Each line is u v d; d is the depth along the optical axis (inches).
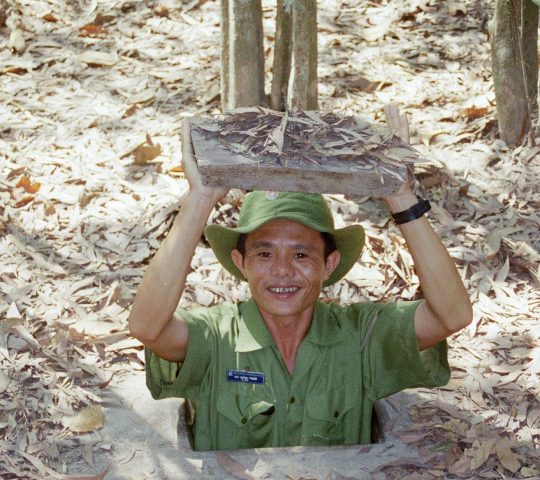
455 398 132.9
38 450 121.5
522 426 128.3
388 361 117.3
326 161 99.3
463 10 243.0
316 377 117.2
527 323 151.6
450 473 117.6
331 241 115.2
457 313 108.9
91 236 170.6
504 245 170.1
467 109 203.9
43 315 150.6
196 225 104.2
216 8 248.8
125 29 241.1
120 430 124.6
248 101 185.6
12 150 193.9
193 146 104.1
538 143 195.5
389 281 162.4
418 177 186.1
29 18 244.1
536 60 193.5
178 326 114.0
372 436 131.0
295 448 117.6
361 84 217.9
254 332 116.3
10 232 171.0
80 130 201.8
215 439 119.7
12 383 134.8
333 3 248.8
